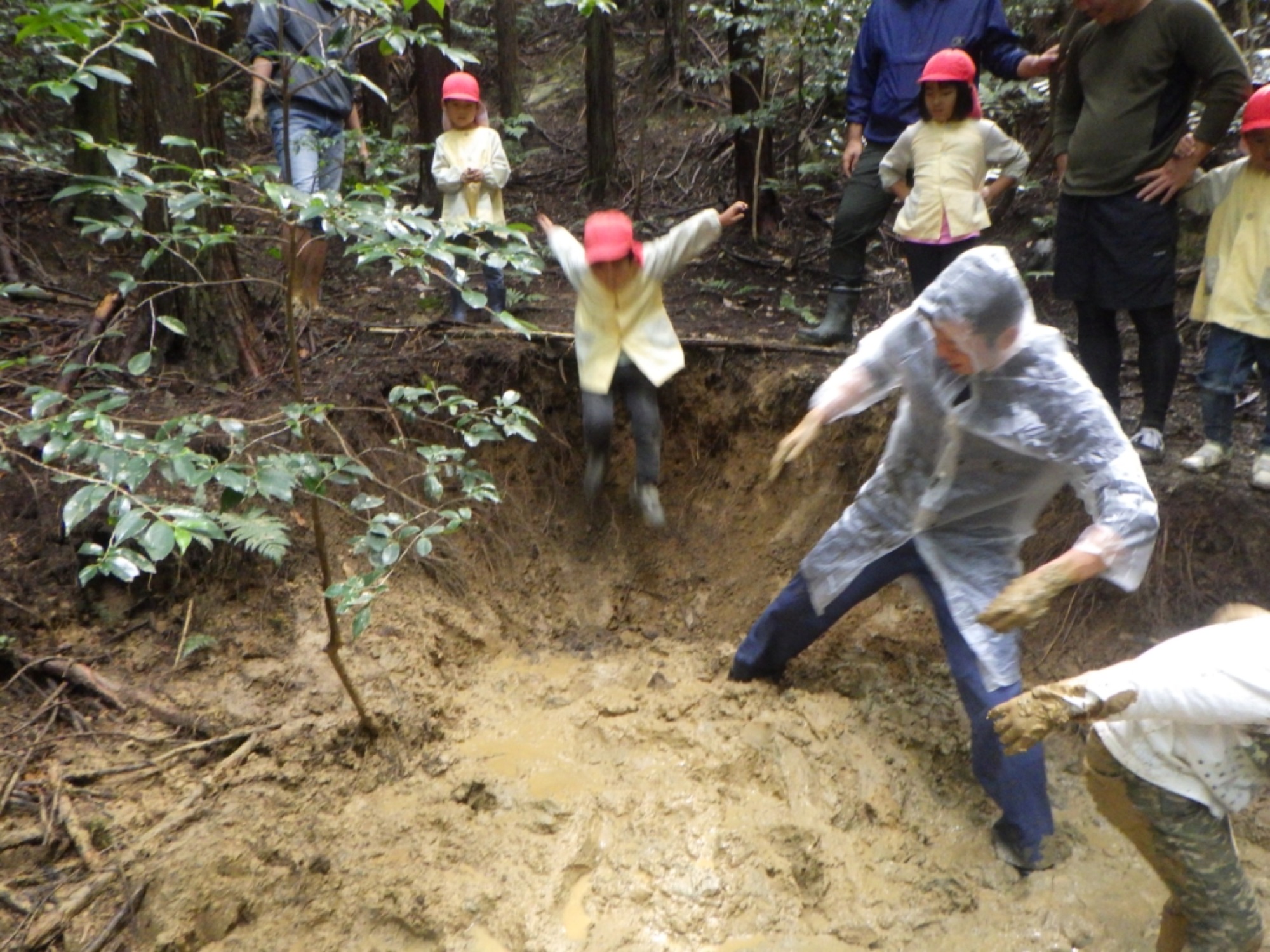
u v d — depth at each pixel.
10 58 6.27
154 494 3.88
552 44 10.74
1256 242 3.80
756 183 6.88
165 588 3.90
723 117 8.67
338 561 4.18
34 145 6.18
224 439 4.15
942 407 2.97
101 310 4.85
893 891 3.18
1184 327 5.34
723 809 3.45
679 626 4.75
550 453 5.12
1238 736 2.35
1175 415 4.69
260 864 3.04
